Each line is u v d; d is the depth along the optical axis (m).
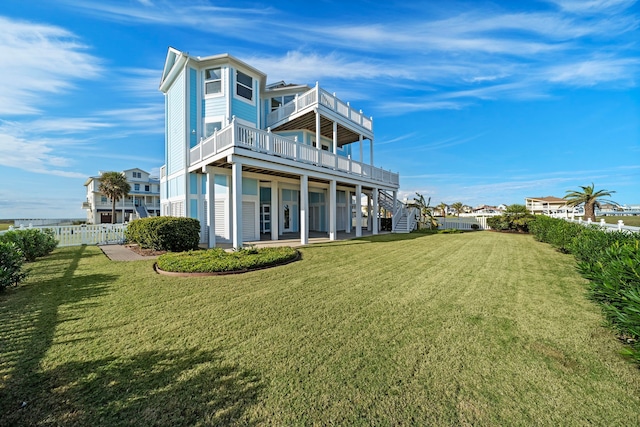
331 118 13.64
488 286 5.00
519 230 18.39
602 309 3.18
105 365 2.41
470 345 2.78
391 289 4.79
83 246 10.78
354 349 2.70
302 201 11.20
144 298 4.26
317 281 5.29
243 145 8.94
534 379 2.22
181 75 12.98
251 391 2.07
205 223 13.03
